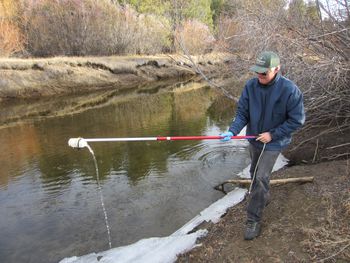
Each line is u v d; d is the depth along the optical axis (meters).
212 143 8.08
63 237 4.84
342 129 6.09
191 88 17.02
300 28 6.45
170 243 4.06
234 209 4.56
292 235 3.50
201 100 13.79
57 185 6.37
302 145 6.36
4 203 5.80
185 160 7.21
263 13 7.05
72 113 11.96
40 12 19.20
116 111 12.18
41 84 15.23
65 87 15.91
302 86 6.36
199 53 15.23
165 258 3.81
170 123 10.38
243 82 10.52
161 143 8.22
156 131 9.59
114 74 18.28
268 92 3.39
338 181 4.30
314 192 4.16
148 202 5.62
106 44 20.73
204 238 4.00
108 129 9.87
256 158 3.68
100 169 6.96
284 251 3.32
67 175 6.76
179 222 5.04
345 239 3.25
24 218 5.34
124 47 21.41
